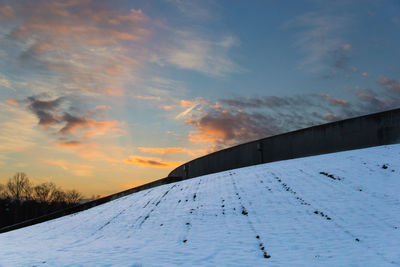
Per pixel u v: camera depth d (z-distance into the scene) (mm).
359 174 21000
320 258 11633
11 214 70562
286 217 17266
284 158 30000
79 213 33219
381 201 16984
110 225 23016
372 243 12594
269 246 13641
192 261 12289
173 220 20297
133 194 35000
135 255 13703
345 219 15680
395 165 20938
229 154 35219
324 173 22578
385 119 24625
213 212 20281
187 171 42875
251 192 22438
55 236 23047
